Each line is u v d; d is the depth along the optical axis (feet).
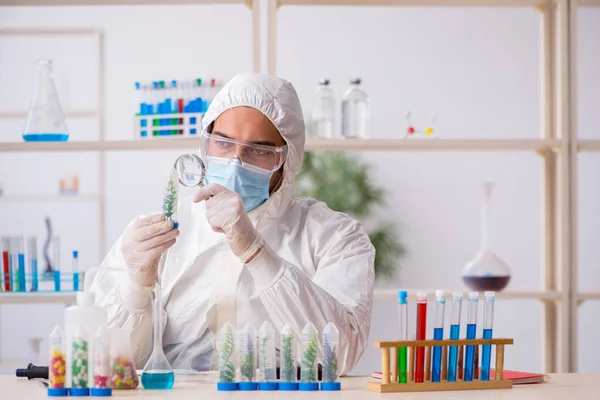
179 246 6.95
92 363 4.53
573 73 10.56
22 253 10.20
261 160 6.55
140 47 22.70
